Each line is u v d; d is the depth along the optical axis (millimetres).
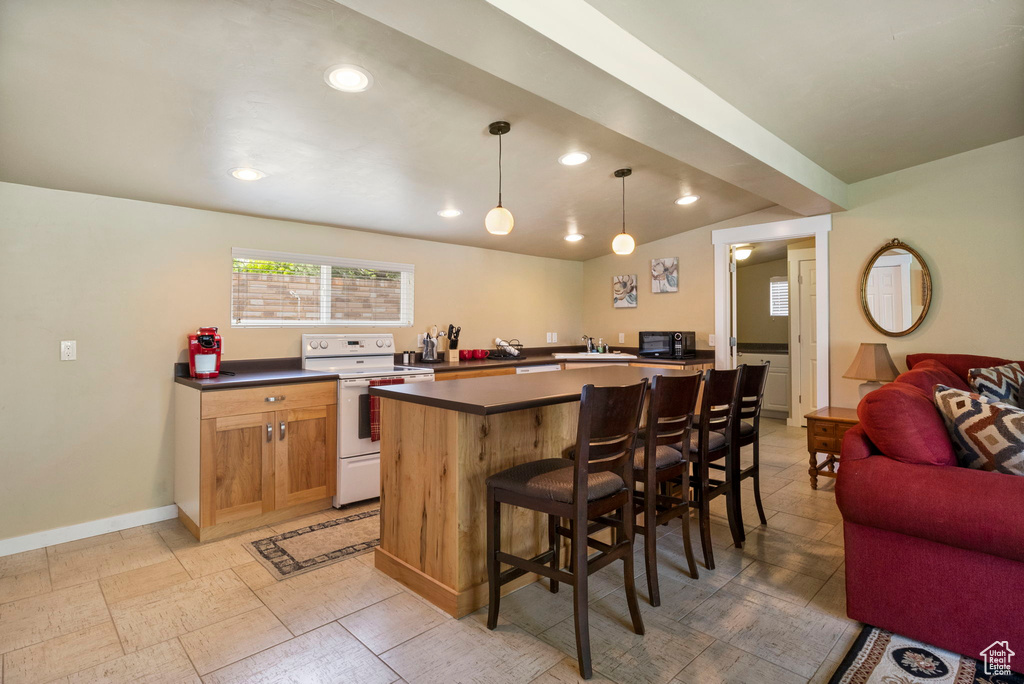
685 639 1814
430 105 2201
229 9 1512
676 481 3100
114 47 1639
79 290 2752
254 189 2932
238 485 2811
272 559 2492
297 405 3023
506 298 5043
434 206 3531
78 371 2752
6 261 2547
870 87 2373
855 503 1838
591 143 2750
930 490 1690
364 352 3820
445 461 2039
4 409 2547
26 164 2387
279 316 3523
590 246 5137
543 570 1723
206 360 2984
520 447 2260
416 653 1745
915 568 1768
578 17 1652
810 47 2027
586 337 5793
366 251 3969
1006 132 3004
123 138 2229
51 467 2678
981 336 3254
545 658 1715
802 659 1692
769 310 6535
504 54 1632
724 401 2480
